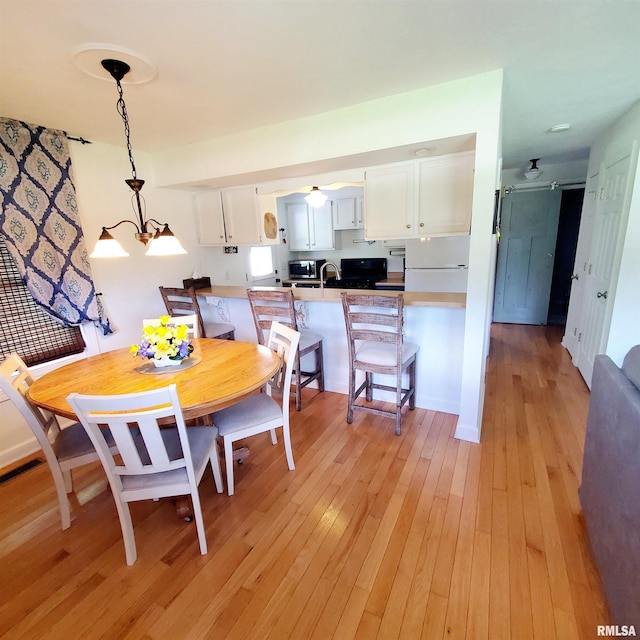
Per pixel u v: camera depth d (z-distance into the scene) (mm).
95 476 2195
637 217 2404
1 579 1536
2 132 2270
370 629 1293
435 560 1548
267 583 1477
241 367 1941
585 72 1930
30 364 2564
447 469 2137
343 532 1713
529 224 5098
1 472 2279
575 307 3967
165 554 1631
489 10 1372
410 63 1784
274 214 3916
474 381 2318
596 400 1554
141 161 3260
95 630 1324
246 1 1276
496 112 1941
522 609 1337
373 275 5316
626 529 1144
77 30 1417
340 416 2803
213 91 2020
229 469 1952
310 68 1801
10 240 2330
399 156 2516
